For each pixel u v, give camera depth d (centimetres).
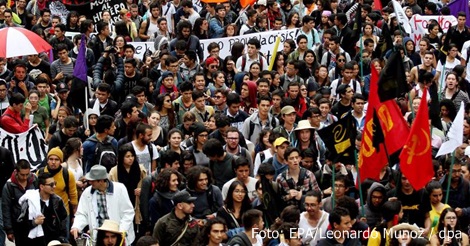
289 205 2380
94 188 2414
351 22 3900
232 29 3891
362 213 2420
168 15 4066
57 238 2470
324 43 3697
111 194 2417
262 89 3111
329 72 3584
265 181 2458
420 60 3722
